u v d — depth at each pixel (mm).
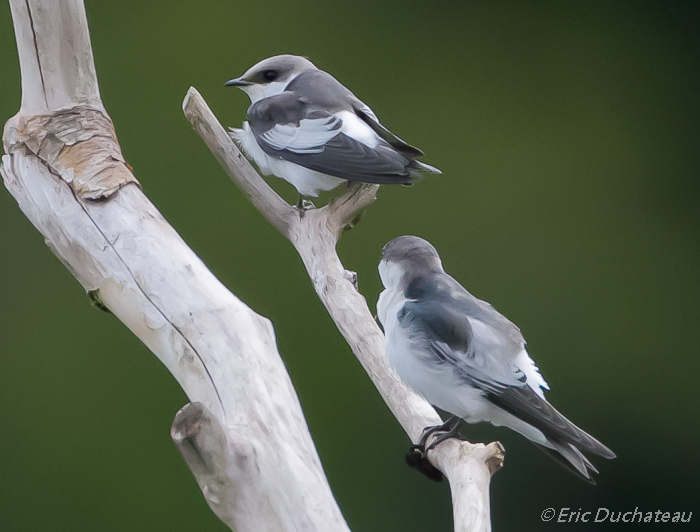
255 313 6402
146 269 6621
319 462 5793
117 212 6875
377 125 9672
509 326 7020
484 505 6117
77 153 7188
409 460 6977
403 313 7020
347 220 8805
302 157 9195
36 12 7242
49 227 7020
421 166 9133
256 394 5957
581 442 6492
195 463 5414
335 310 8055
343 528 5547
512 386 6746
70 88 7480
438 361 6828
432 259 7352
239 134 9844
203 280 6531
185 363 6270
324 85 9727
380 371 7582
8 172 7309
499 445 6457
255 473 5512
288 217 8820
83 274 6879
